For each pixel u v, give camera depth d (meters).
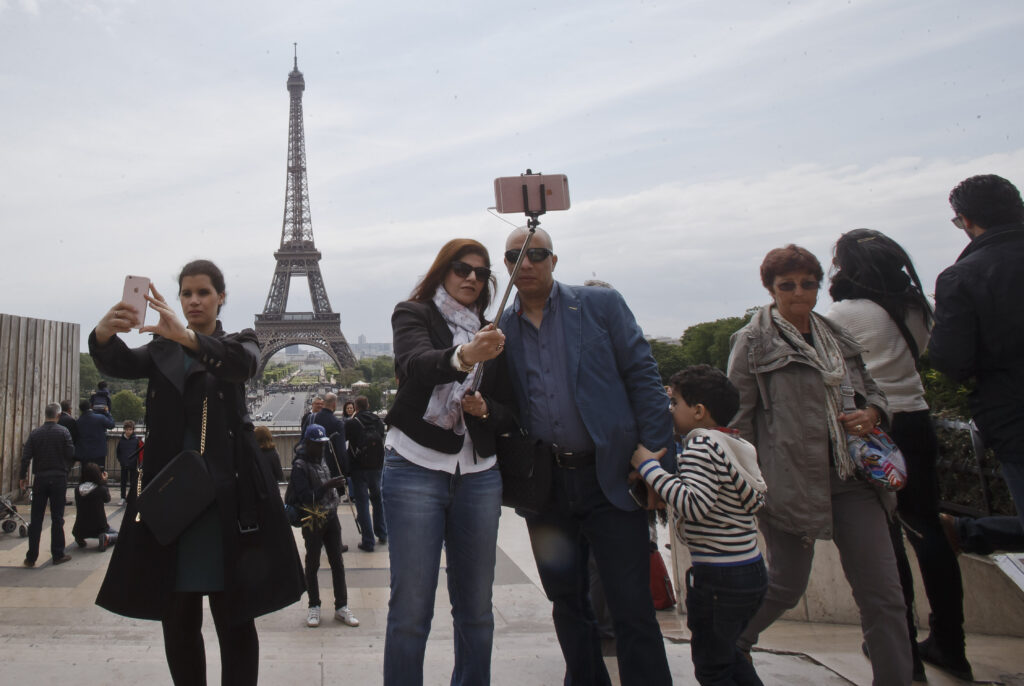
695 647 3.42
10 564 9.51
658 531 10.22
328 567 9.55
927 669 4.30
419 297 3.58
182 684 3.28
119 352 3.17
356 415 10.96
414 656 3.07
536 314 3.72
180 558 3.21
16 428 13.88
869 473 3.53
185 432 3.30
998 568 5.09
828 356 3.75
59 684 3.94
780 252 3.84
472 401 3.20
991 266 3.40
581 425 3.51
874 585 3.57
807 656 4.43
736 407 3.47
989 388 3.46
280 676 4.22
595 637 3.80
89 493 10.36
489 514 3.34
